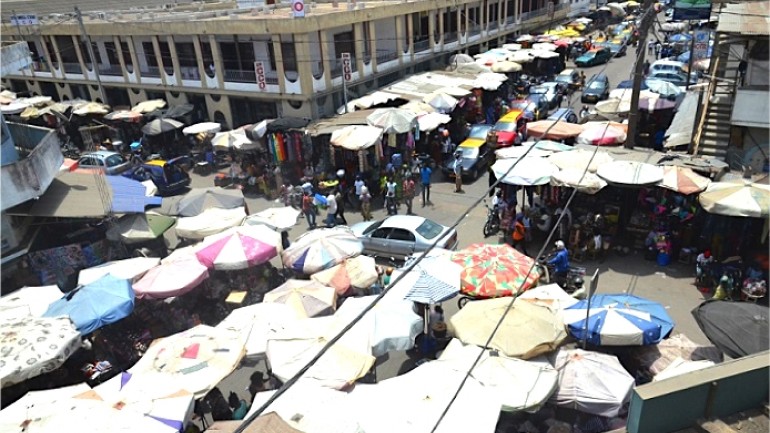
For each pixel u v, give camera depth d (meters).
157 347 10.79
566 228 16.86
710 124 20.11
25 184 15.72
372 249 17.39
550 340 10.16
